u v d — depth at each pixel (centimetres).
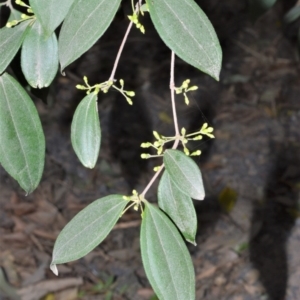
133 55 487
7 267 340
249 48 497
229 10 533
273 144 416
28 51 110
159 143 107
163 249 105
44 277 334
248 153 408
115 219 108
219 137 420
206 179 390
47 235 359
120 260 343
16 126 109
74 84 461
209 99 452
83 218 108
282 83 466
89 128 107
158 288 105
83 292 328
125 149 412
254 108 444
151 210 107
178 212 111
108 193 382
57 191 384
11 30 109
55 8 95
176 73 472
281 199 375
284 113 442
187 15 99
